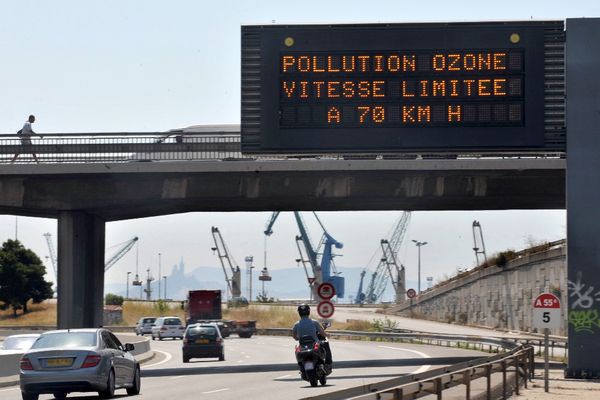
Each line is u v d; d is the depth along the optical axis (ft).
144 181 358.43
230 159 346.13
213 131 359.66
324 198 352.90
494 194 347.36
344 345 576.61
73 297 362.74
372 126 304.09
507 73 303.07
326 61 306.55
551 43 303.48
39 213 376.68
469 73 303.68
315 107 305.73
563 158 332.39
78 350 208.85
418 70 304.71
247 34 307.78
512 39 303.68
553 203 366.43
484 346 520.83
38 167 350.43
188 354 407.44
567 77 298.35
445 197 348.38
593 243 296.92
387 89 304.91
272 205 376.68
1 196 360.07
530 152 303.89
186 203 365.40
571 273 297.33
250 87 307.17
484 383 232.73
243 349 537.24
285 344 617.21
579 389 249.75
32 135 351.25
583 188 297.74
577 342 295.48
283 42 307.17
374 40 306.35
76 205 360.89
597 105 298.15
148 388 255.50
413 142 303.68
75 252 363.76
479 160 335.06
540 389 250.16
